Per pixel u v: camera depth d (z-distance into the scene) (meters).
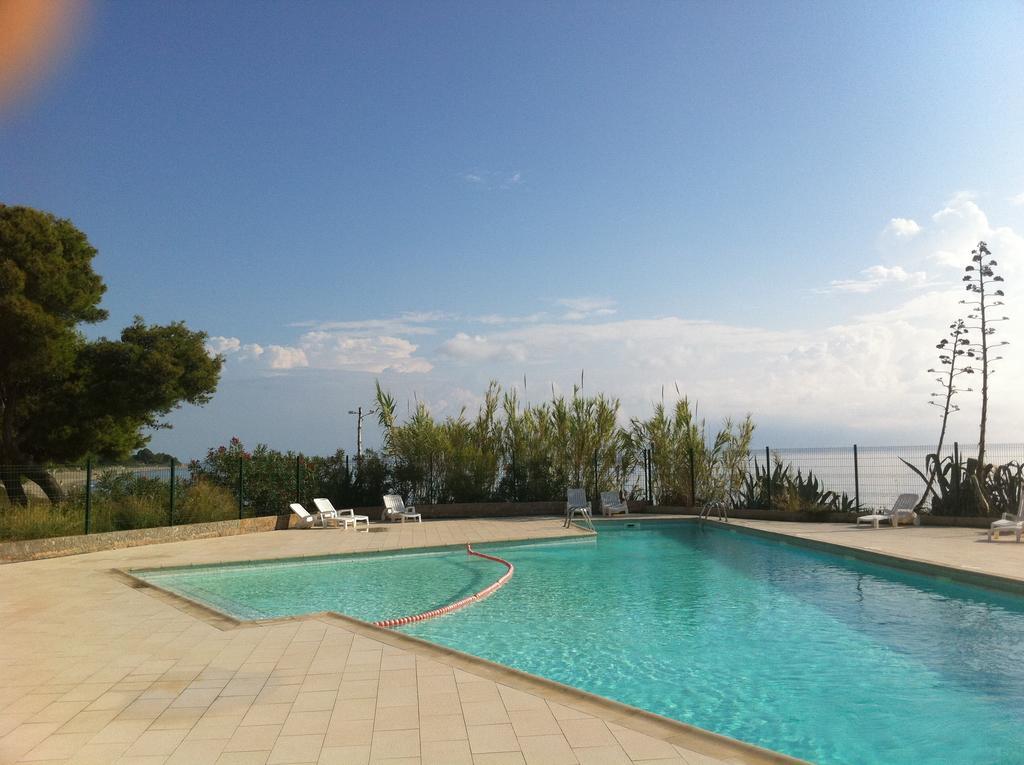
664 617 9.23
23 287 15.95
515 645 7.99
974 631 8.24
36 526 13.71
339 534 17.08
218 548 14.62
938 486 17.09
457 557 14.33
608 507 20.70
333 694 5.33
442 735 4.50
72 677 5.90
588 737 4.42
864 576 11.73
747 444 20.67
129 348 17.91
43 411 17.56
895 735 5.40
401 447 22.09
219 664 6.20
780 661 7.27
